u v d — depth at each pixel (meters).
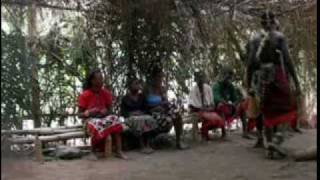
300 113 11.33
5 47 3.80
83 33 9.69
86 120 8.15
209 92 9.84
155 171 6.87
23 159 3.54
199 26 10.06
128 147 8.73
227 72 10.37
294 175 6.29
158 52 9.87
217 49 10.80
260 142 8.62
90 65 9.71
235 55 11.16
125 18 9.59
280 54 7.24
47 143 8.52
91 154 8.06
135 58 9.82
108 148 7.96
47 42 9.34
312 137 9.48
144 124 8.44
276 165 6.98
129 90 9.01
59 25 9.54
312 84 11.51
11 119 3.80
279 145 7.57
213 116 9.64
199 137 10.03
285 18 11.07
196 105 9.70
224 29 10.68
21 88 4.00
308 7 10.91
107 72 9.76
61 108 9.65
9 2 4.41
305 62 11.52
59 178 6.40
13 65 3.88
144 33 9.72
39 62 9.23
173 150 8.71
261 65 7.30
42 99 9.32
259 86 7.31
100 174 6.71
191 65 10.23
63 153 7.87
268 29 7.34
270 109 7.35
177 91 10.28
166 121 8.65
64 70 9.63
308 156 7.15
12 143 3.43
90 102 8.20
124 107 8.84
